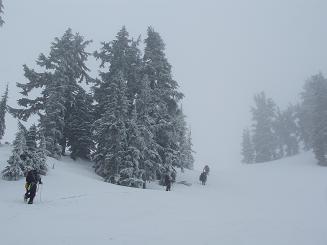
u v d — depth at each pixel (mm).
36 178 19344
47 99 37156
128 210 19078
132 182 32062
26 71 39125
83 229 14219
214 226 16219
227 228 15898
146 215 18078
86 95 40344
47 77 38906
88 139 39000
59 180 26266
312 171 53000
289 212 22734
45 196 21281
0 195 21000
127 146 34156
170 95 39312
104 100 39188
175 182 38750
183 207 21484
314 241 14391
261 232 15430
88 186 25609
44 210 17578
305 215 21734
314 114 63719
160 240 13109
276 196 33000
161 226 15641
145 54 40312
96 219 16344
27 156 26531
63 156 38875
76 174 30328
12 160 25516
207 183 41156
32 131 27734
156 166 34969
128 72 40156
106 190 24812
